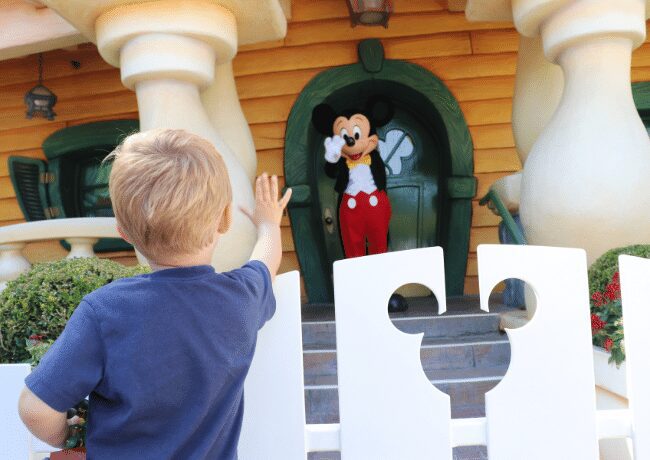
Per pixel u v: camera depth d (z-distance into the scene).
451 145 6.21
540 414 1.72
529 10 3.39
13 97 6.77
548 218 3.26
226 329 1.26
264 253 1.55
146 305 1.20
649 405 1.77
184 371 1.20
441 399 1.69
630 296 1.80
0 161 6.82
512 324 4.20
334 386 3.60
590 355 1.73
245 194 3.66
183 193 1.20
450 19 6.34
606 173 3.12
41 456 1.79
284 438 1.68
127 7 3.53
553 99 4.19
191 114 3.67
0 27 4.93
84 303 1.22
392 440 1.69
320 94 6.28
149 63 3.53
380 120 5.79
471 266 6.33
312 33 6.38
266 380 1.68
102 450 1.19
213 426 1.22
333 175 5.71
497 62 6.30
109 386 1.17
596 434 1.73
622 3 3.19
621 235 3.13
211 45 3.73
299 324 1.68
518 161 6.28
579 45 3.31
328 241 6.65
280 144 6.38
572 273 1.74
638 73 6.14
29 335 2.33
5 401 1.74
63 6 3.50
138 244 1.25
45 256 6.66
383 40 6.37
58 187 6.68
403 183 6.68
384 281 1.69
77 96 6.67
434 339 4.34
